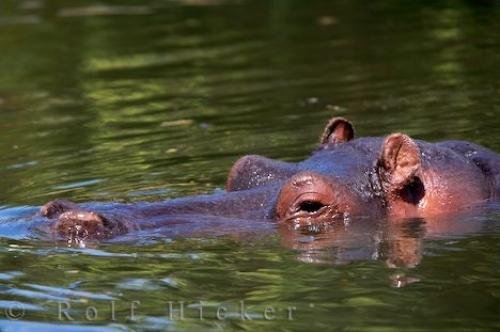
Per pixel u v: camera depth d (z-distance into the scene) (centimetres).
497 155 2281
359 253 1928
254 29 4847
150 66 4203
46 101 3747
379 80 3634
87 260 1927
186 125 3222
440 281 1778
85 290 1800
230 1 5622
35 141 3150
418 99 3300
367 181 2122
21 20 5466
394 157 2117
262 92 3606
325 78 3750
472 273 1808
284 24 4900
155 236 2019
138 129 3219
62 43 4831
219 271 1862
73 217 2038
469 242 1966
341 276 1817
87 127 3294
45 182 2630
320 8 5231
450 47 4084
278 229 2050
